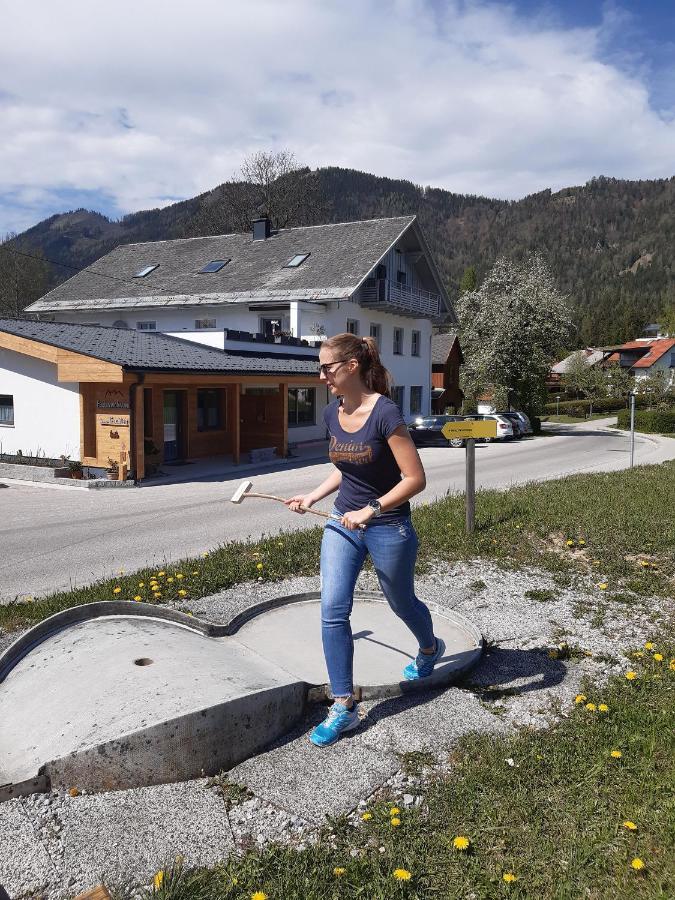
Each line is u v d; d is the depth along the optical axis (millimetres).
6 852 2588
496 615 5402
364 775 3137
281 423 22062
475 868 2482
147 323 31766
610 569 6410
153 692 3250
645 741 3301
